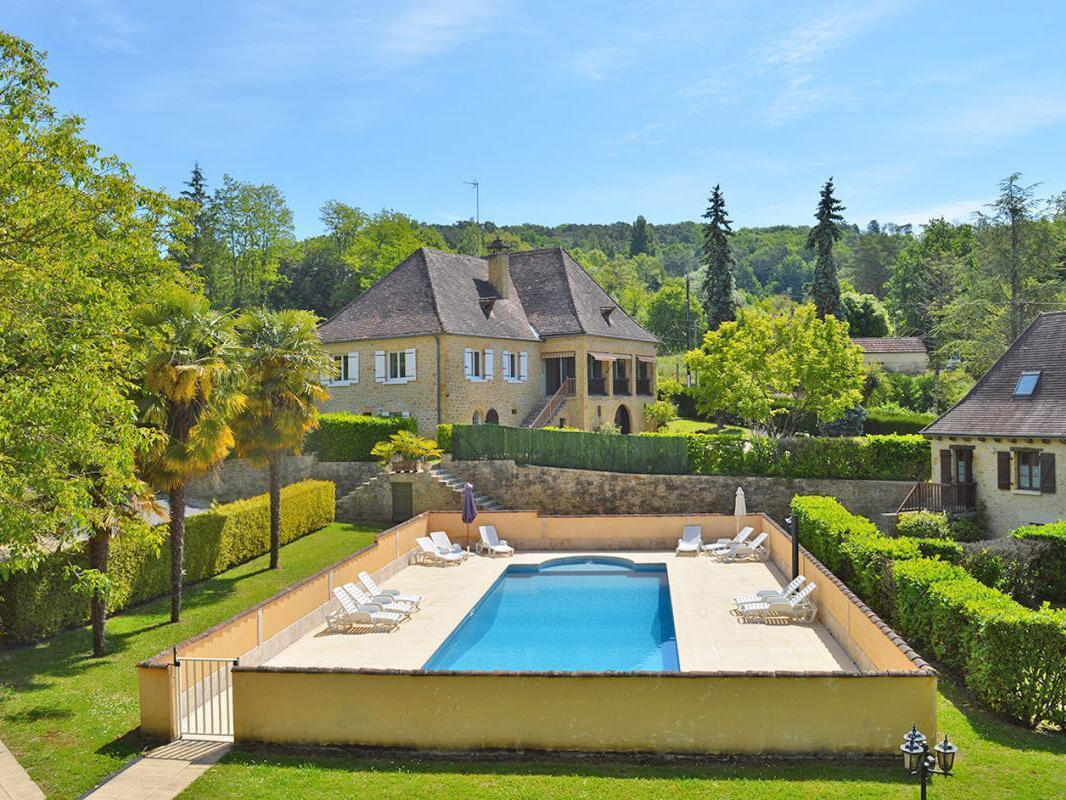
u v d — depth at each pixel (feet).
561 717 38.93
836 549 76.28
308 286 272.31
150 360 59.11
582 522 101.65
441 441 121.80
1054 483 87.56
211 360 62.03
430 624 66.33
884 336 271.90
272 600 57.31
